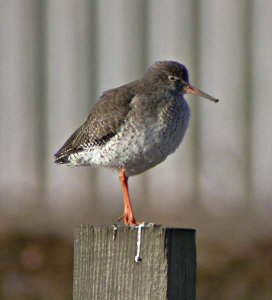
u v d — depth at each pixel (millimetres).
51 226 14344
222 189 16625
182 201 16312
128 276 7102
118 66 17688
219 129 17188
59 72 17891
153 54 17562
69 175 17328
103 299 7176
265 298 11859
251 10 17234
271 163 16984
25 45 17984
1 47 18094
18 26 18031
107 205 16250
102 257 7199
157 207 15859
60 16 17875
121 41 17672
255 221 14430
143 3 17578
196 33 17406
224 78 17281
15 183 17797
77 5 17812
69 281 12469
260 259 12516
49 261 12914
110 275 7164
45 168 17734
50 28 17922
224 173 16797
